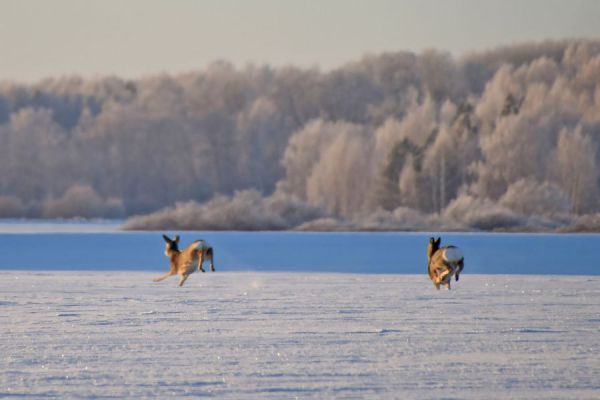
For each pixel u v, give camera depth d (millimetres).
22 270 104688
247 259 127062
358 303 61656
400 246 157500
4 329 48094
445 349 41531
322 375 35438
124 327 48906
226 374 35625
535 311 56594
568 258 129750
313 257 130375
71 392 32406
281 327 48969
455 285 78312
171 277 89875
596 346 42375
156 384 33750
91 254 138125
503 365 37500
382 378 34875
